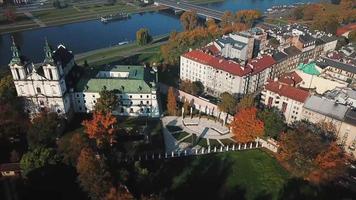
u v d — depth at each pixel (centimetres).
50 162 14900
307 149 16162
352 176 16088
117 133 18975
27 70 19062
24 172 14725
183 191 15312
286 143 16612
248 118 17850
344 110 18475
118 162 16200
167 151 18088
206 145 18800
